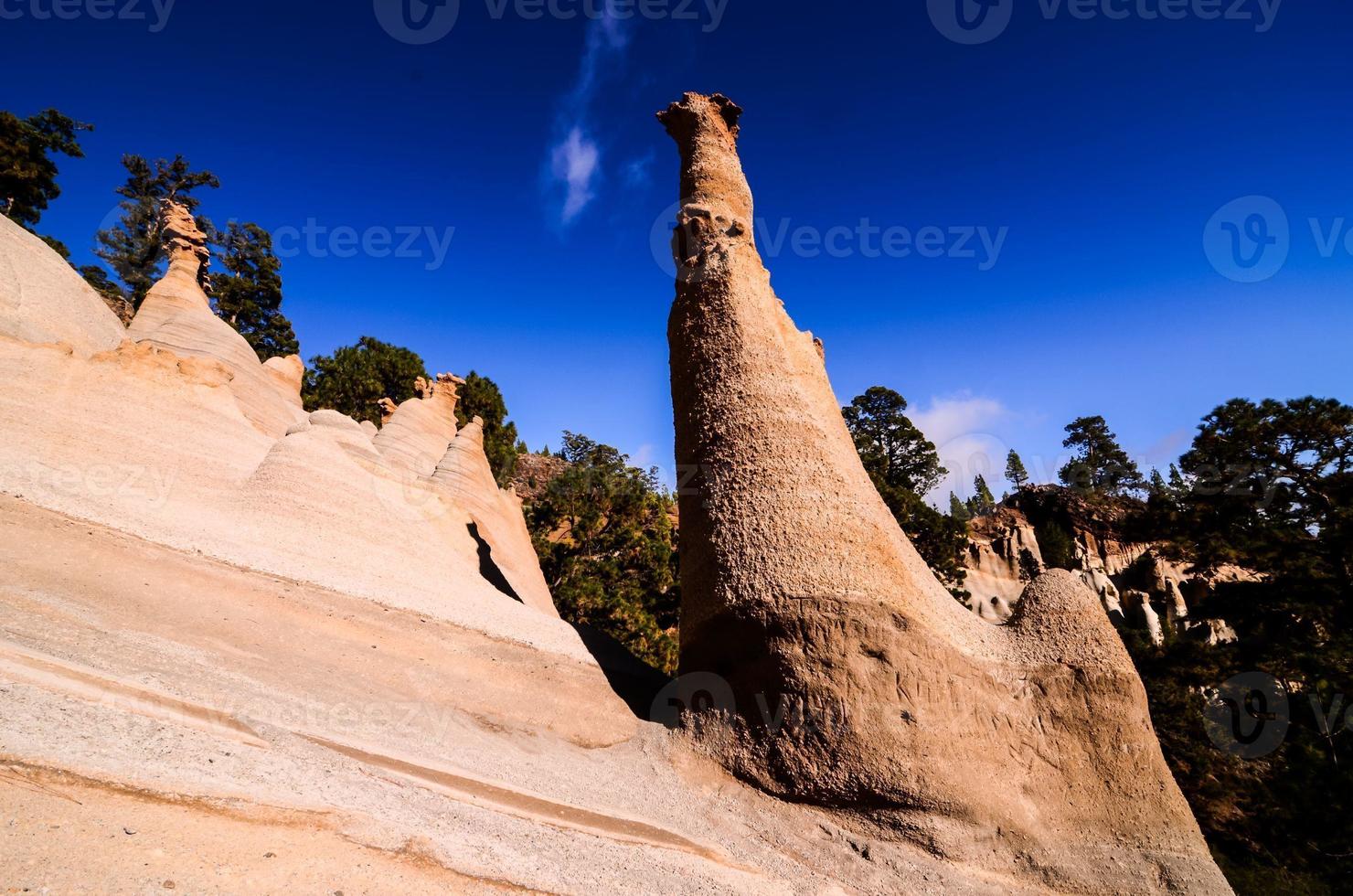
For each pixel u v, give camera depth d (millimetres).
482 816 7641
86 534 8984
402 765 8148
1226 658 25000
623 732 11445
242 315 46281
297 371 27312
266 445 15156
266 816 5672
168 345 17250
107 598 8531
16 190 37594
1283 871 17250
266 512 11680
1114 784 10883
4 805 4508
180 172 43219
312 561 11008
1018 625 12430
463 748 9344
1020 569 53562
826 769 10047
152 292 18953
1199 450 32031
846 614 10641
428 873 6035
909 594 11359
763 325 13805
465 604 11898
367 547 12250
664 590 32562
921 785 9859
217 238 45906
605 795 9648
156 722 6398
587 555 33312
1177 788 11125
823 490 11906
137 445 11656
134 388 12773
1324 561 26297
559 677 11312
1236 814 20781
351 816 6188
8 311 13219
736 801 10266
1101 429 67625
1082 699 11445
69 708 5844
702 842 9281
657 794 10148
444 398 26000
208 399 14156
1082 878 9898
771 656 10719
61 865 4289
